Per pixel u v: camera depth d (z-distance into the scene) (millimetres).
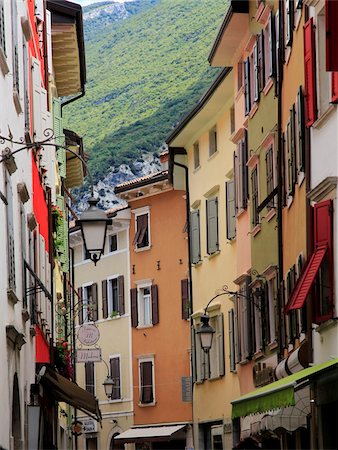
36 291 30203
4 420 21266
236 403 24062
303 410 26625
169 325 67625
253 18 38562
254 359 39406
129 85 181875
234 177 43656
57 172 48500
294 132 30359
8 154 20328
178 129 53938
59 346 39438
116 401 71812
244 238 41688
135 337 70438
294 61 30359
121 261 72188
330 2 20859
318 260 24797
